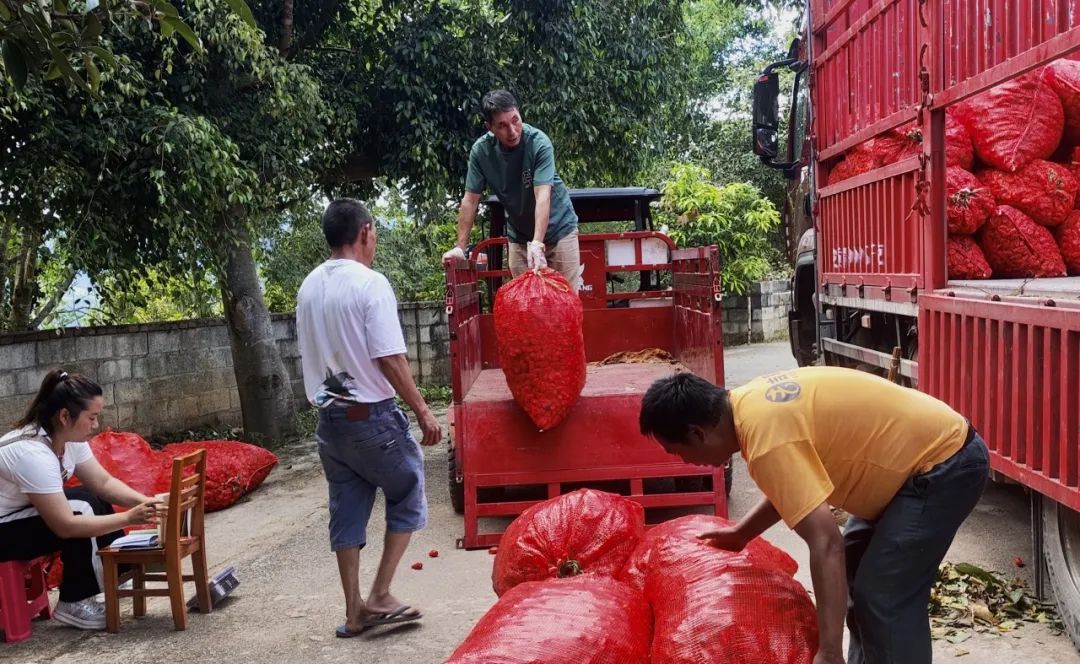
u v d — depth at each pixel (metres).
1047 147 4.96
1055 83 5.01
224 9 7.43
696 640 2.46
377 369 3.83
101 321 9.57
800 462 2.29
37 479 4.02
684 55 13.02
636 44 10.93
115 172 7.54
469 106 9.70
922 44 4.45
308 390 3.90
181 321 9.61
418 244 14.42
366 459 3.84
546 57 10.05
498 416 4.89
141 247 8.23
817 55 6.58
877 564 2.45
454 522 5.83
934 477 2.39
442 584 4.59
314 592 4.61
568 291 4.88
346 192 11.39
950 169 4.96
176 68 8.16
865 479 2.44
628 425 4.88
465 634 3.89
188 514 4.37
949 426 2.45
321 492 7.04
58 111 7.19
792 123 7.78
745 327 16.53
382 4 9.77
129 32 7.35
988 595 3.88
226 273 9.03
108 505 4.68
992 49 3.76
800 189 7.67
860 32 5.60
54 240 8.09
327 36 10.33
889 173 5.06
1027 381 3.39
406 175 10.04
